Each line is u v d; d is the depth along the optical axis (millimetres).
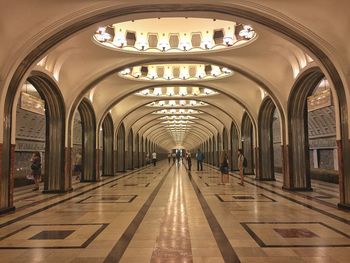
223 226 6379
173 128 47562
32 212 8117
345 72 8148
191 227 6320
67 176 12703
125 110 21906
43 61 10742
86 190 12961
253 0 7617
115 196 11031
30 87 13336
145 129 36125
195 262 4320
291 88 12211
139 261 4387
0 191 8016
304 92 12219
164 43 12086
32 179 15477
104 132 21750
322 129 15406
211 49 12000
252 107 17484
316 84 11922
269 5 7707
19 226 6531
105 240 5434
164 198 10391
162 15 8078
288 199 10008
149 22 11602
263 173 16797
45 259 4504
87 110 16875
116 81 16594
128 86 17469
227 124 25703
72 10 7668
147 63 12906
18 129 13727
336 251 4738
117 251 4836
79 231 6074
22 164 14781
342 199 8438
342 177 8422
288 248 4895
